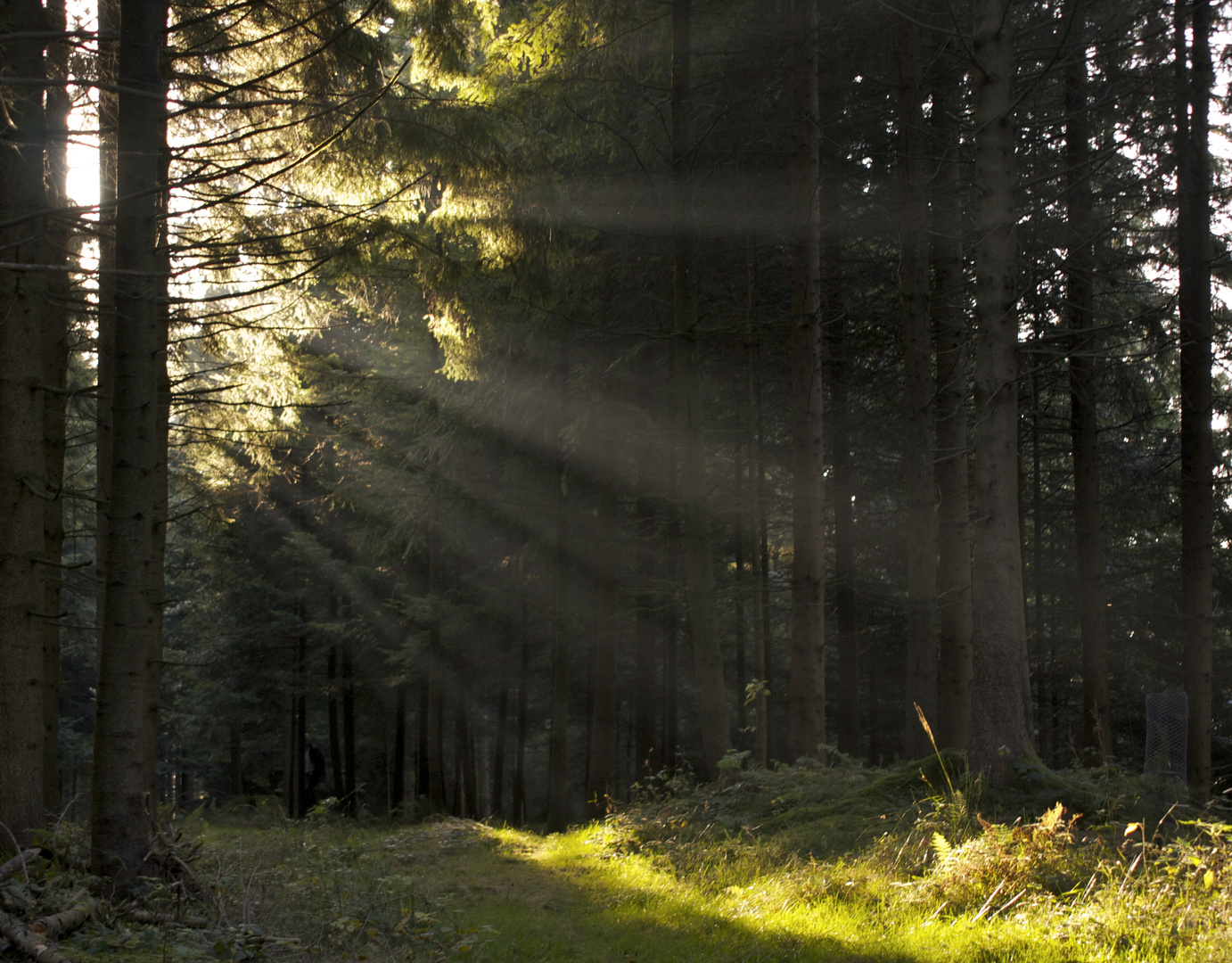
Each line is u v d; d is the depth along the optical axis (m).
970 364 13.67
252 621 22.34
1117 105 13.18
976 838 6.73
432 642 18.75
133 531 6.29
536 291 10.86
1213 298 14.44
